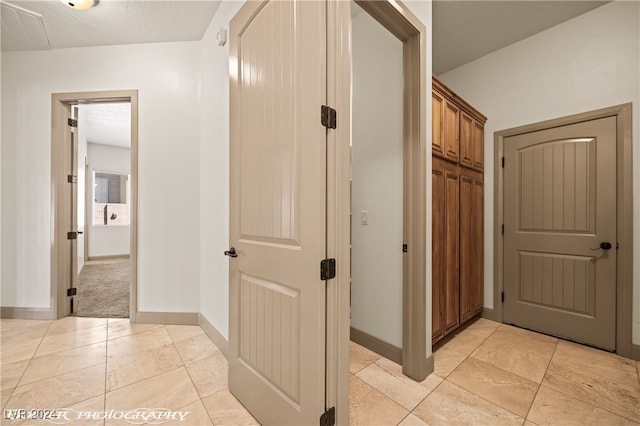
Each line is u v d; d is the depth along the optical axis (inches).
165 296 106.7
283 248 51.2
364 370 75.8
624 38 87.0
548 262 102.0
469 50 114.2
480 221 114.0
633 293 84.9
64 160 112.1
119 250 261.1
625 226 86.4
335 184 46.9
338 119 47.1
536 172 104.7
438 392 67.0
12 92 110.3
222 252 87.0
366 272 88.2
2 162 110.2
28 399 63.2
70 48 109.7
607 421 58.4
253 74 58.7
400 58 78.7
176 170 107.3
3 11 90.0
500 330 105.3
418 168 71.0
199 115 107.0
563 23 98.4
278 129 52.2
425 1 72.6
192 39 106.1
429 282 74.9
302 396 48.1
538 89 104.0
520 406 62.4
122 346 88.3
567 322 97.3
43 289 110.4
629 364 81.0
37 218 110.2
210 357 82.0
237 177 63.9
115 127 204.5
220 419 58.3
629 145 86.0
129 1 86.5
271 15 53.7
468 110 103.6
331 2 46.7
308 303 46.9
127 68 108.2
